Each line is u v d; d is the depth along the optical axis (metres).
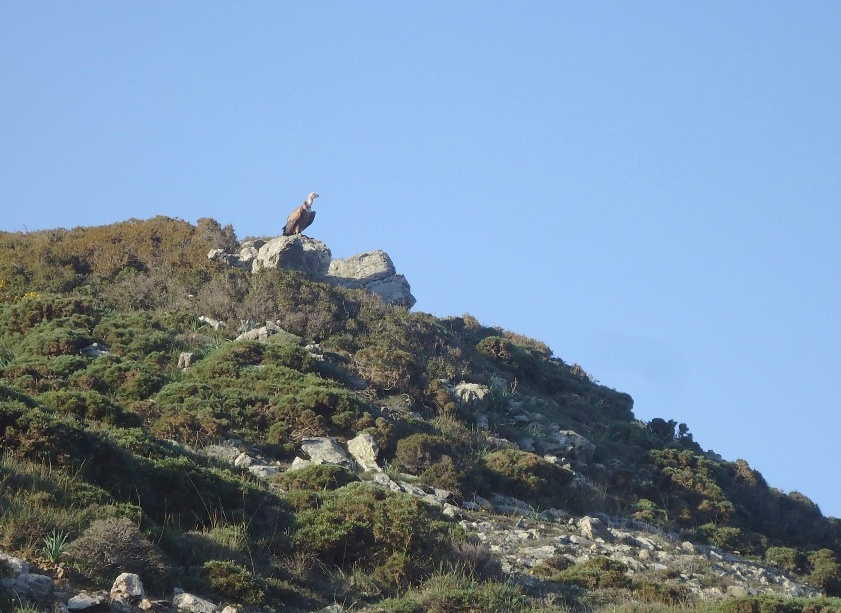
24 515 51.00
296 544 61.50
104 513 54.56
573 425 127.00
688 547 91.06
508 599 59.72
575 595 66.00
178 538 56.91
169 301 124.75
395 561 61.53
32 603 43.06
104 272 132.50
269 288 125.19
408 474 90.56
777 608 62.28
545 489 96.00
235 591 52.44
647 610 63.22
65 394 77.25
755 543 103.56
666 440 141.62
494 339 141.25
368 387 108.12
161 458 67.19
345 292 131.25
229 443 86.00
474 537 69.81
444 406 108.69
